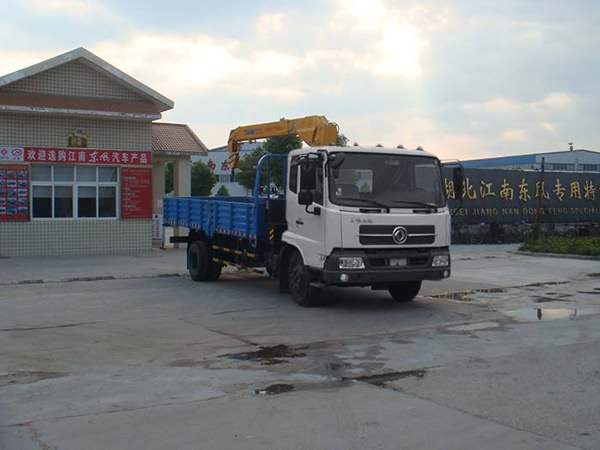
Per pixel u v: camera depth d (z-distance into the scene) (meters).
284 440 5.38
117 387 6.96
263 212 13.13
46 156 20.97
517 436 5.42
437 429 5.60
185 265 19.02
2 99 19.92
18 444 5.29
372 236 10.99
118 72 21.47
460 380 7.17
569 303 12.78
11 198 20.58
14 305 12.37
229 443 5.32
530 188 30.28
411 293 12.55
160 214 25.47
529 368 7.65
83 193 21.77
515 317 11.20
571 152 59.06
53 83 20.97
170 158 25.08
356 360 8.16
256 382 7.17
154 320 10.93
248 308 12.05
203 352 8.67
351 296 13.48
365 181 11.25
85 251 21.72
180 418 5.94
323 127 14.02
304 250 11.70
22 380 7.24
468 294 14.01
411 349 8.75
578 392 6.66
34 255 20.98
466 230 28.48
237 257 14.48
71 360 8.21
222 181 64.75
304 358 8.30
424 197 11.55
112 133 21.89
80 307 12.17
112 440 5.39
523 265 19.89
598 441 5.30
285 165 13.27
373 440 5.36
